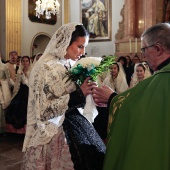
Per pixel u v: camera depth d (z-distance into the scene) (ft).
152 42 4.29
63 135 5.30
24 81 17.12
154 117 3.89
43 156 5.21
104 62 5.46
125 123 4.18
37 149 5.19
